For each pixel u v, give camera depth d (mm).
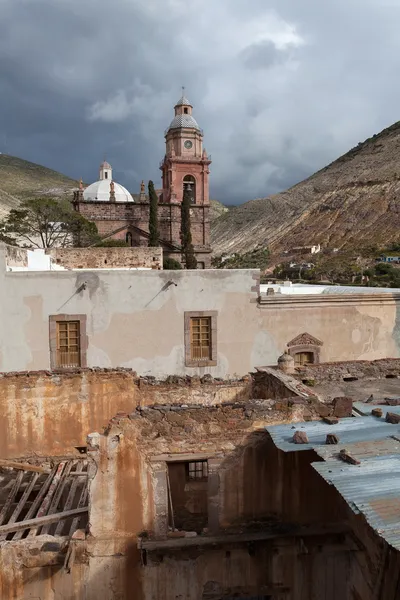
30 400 13000
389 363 14445
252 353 20297
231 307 20078
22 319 18844
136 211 64562
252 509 9297
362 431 8531
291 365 13820
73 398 13133
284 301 20344
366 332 21156
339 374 13703
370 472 6934
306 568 9008
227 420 9219
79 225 53938
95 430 13219
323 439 8172
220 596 8875
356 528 8836
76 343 19297
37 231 53250
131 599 8797
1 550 8805
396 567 7352
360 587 8602
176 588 8812
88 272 19062
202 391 13180
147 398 13203
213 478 9203
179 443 9062
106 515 8812
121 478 8844
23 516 10961
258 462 9297
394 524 5711
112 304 19297
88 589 8820
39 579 8875
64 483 11648
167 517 8992
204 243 70125
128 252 29516
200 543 8625
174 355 19781
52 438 13109
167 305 19656
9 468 12875
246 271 20062
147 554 8688
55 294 18953
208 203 71250
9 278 18688
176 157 70188
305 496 9375
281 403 9516
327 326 20781
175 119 72062
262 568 8938
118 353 19422
